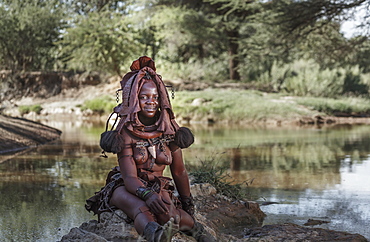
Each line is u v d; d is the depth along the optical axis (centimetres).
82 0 4347
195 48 4303
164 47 3969
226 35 3888
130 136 424
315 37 2756
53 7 3988
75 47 3631
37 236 485
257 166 980
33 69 3859
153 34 3800
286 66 3503
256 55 3462
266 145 1398
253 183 786
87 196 683
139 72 430
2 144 1274
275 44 2814
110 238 415
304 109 2623
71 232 432
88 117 2873
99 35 3453
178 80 3622
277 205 634
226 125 2303
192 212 449
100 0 4297
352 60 2844
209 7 3916
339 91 3212
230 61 3959
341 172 903
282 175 866
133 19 3797
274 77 3481
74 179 827
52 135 1623
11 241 468
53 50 3928
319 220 555
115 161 1063
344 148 1325
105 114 2891
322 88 3134
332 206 628
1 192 711
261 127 2172
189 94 2894
